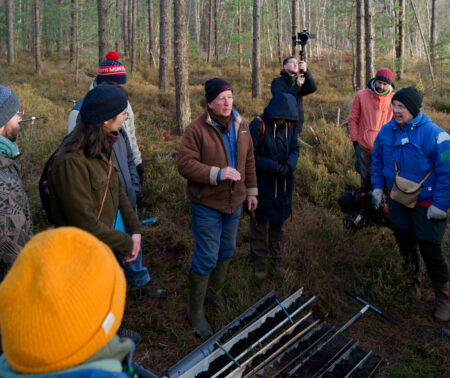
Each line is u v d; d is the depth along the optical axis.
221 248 3.02
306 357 2.74
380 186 3.41
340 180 5.65
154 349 2.77
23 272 0.71
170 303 3.22
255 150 3.33
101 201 2.13
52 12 25.97
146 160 6.35
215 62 30.72
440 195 2.85
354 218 4.33
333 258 3.90
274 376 2.54
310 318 3.11
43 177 2.12
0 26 27.06
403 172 3.04
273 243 3.66
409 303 3.34
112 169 2.23
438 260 3.04
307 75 5.92
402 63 20.95
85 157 2.01
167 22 14.80
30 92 12.84
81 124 2.01
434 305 3.31
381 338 2.98
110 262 0.81
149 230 4.30
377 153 3.42
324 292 3.45
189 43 27.69
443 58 22.02
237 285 3.38
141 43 33.44
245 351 2.64
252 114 11.49
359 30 15.29
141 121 9.58
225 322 3.01
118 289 0.81
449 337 2.96
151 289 3.33
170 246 4.04
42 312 0.70
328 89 20.67
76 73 18.81
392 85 4.64
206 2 48.16
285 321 2.98
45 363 0.72
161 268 3.69
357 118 4.86
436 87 19.83
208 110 2.72
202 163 2.71
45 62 26.84
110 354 0.83
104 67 3.11
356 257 3.87
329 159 6.52
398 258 3.72
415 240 3.28
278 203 3.44
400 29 20.92
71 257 0.75
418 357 2.80
